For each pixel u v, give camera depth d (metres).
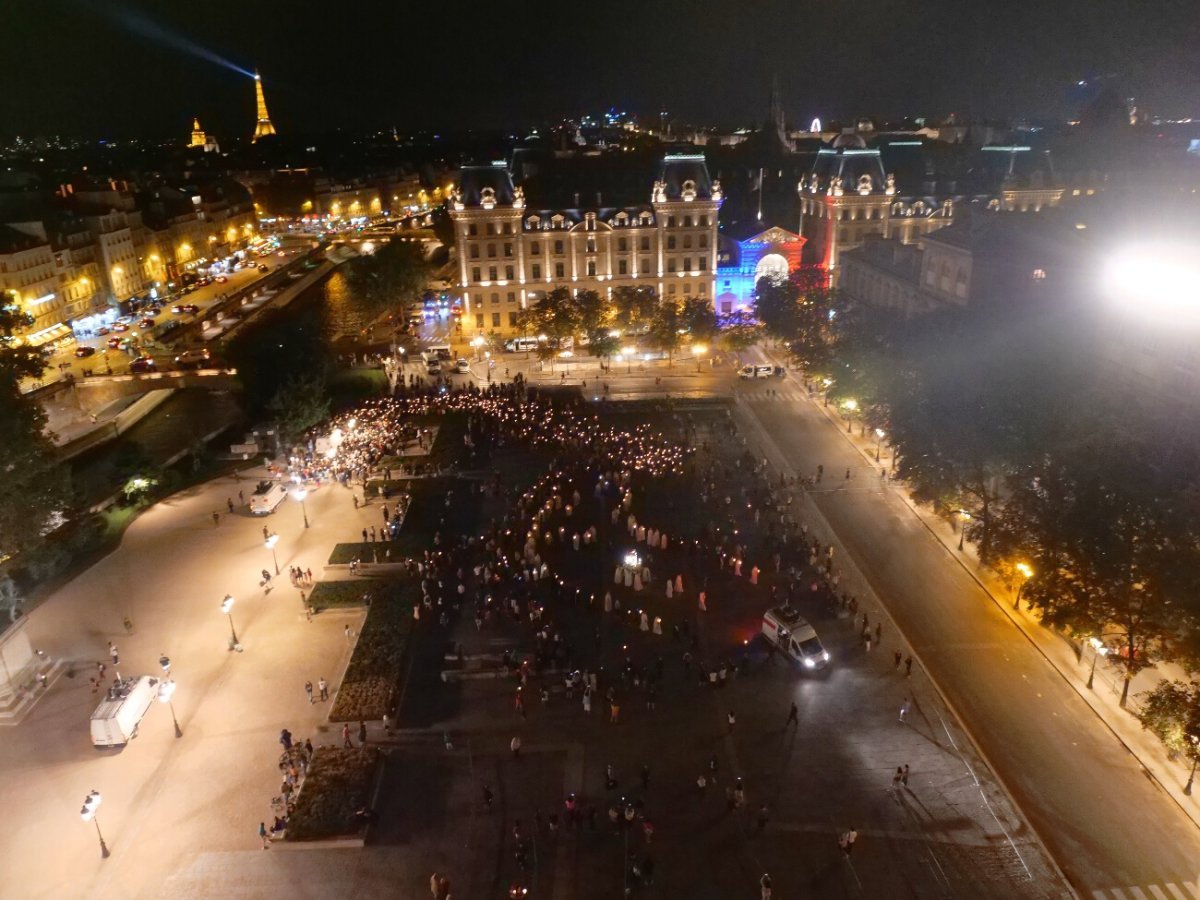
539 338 142.50
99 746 56.25
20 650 62.78
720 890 45.16
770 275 146.50
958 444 72.12
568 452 101.44
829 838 48.25
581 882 45.84
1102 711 57.41
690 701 59.53
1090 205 109.50
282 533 85.56
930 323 97.38
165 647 67.12
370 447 104.06
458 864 47.22
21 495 71.62
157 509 91.94
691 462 98.88
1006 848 47.38
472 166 146.25
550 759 54.69
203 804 51.88
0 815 51.34
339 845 48.50
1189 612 50.38
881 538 81.25
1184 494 57.72
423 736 56.94
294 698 61.09
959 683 60.84
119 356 150.12
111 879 46.91
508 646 65.94
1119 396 80.50
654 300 139.50
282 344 126.38
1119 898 44.31
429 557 77.31
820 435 107.50
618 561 77.81
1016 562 66.31
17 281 154.88
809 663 61.97
